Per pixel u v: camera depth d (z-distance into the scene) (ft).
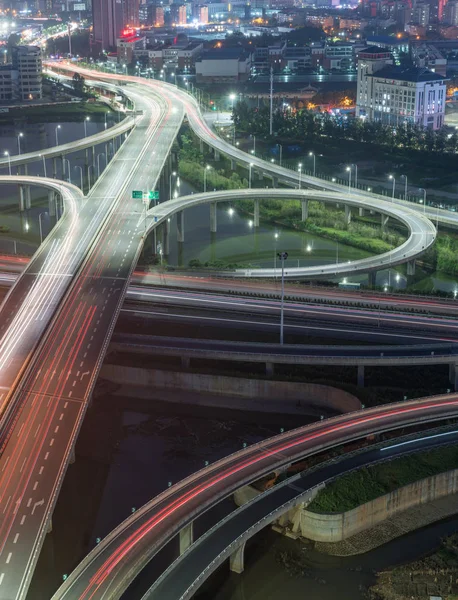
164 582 552.82
